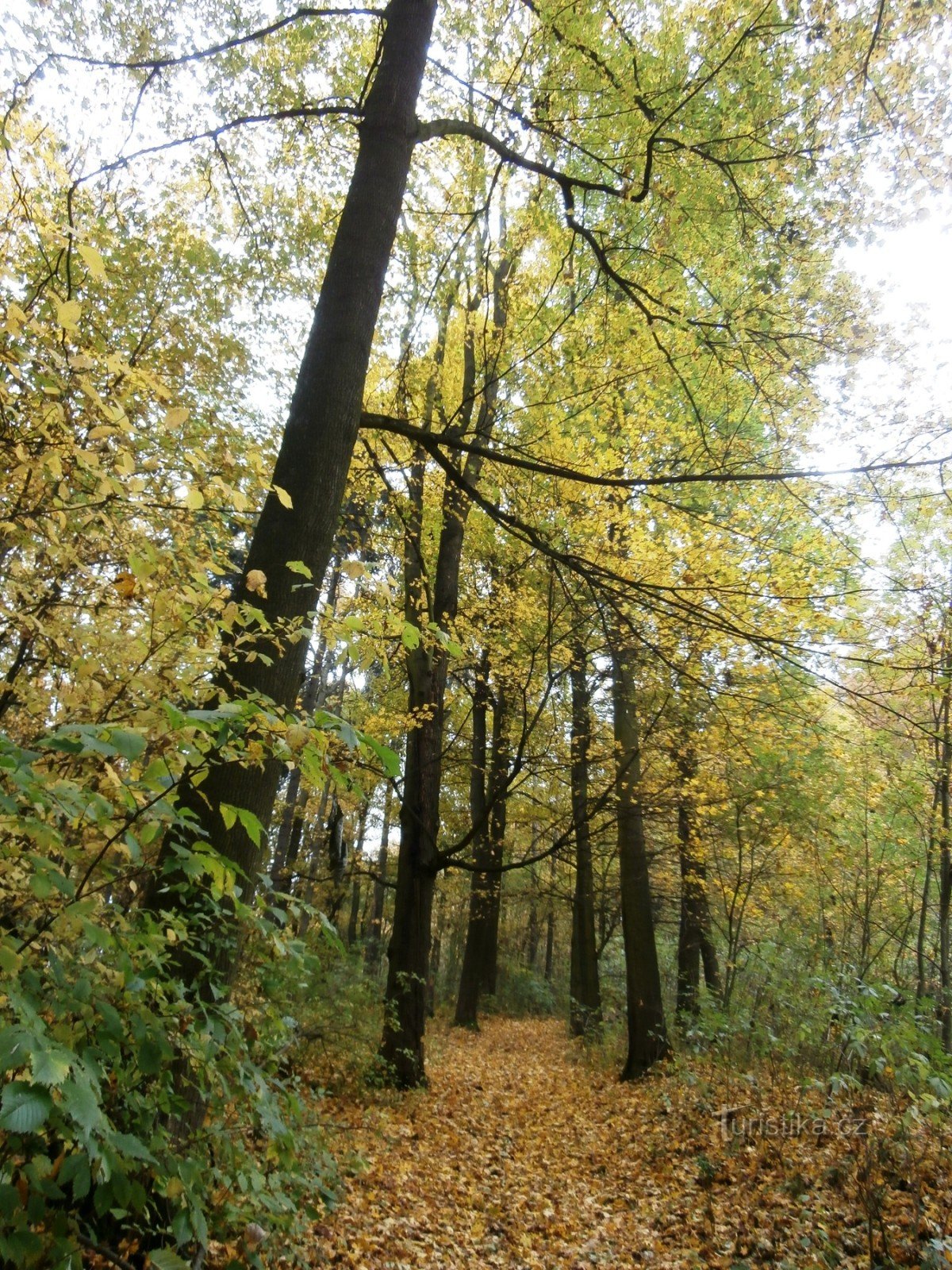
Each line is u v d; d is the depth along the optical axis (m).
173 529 2.93
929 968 11.98
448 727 17.42
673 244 7.06
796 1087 6.98
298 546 3.85
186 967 3.05
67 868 2.13
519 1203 6.53
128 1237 2.36
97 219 4.74
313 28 7.10
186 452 2.72
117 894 2.94
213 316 6.53
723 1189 6.07
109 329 4.62
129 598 2.47
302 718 2.23
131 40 6.30
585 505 7.42
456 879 21.59
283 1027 3.04
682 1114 8.02
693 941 13.85
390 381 9.62
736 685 6.43
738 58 5.98
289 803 13.07
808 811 10.55
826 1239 4.62
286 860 13.26
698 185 6.67
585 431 8.31
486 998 21.98
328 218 7.72
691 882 12.21
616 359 7.32
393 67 5.02
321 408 4.15
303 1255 3.21
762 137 6.12
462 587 12.02
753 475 4.79
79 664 2.39
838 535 5.86
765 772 10.59
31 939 1.88
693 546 6.69
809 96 6.00
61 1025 1.76
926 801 10.39
